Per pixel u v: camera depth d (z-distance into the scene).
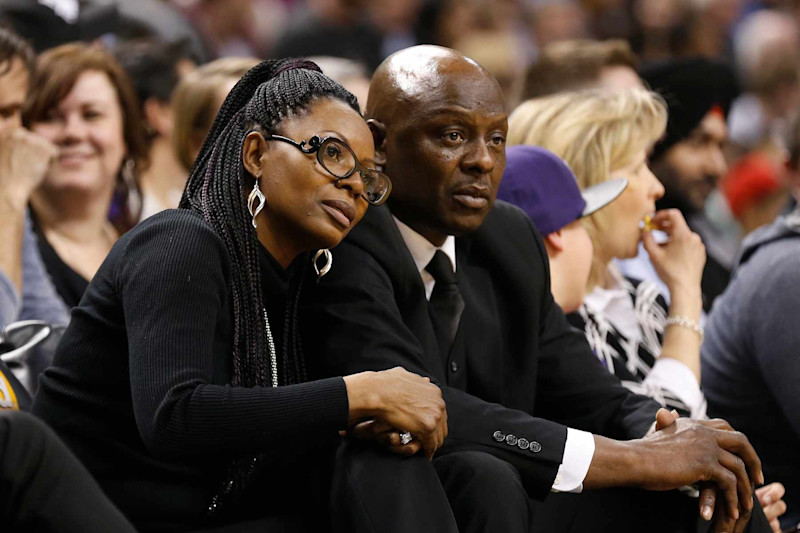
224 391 6.88
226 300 7.32
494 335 8.89
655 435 8.45
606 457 8.05
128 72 15.02
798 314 11.05
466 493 7.55
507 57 23.55
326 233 7.44
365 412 7.12
